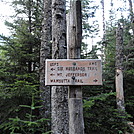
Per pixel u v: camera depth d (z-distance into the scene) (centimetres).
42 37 577
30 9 625
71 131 255
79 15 272
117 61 692
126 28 987
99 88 660
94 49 641
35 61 592
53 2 413
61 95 378
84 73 250
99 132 598
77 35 268
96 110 614
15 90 442
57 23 399
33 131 391
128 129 605
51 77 247
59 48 388
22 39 573
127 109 788
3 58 602
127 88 774
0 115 462
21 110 470
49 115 470
